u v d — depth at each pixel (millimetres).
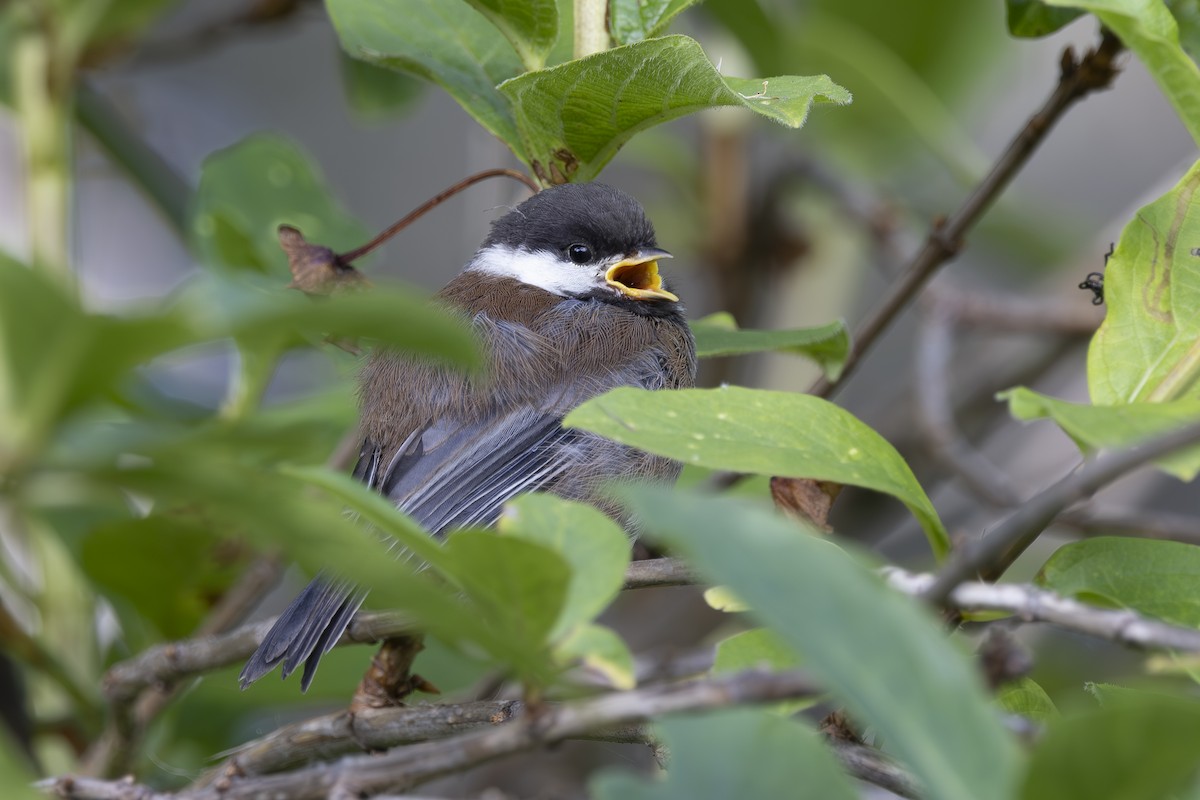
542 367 7699
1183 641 3609
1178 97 4812
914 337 13867
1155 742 2777
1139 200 11406
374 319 2578
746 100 4730
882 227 11328
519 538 3318
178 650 6168
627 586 4840
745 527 2869
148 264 13047
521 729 3541
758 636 4527
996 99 11969
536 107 5574
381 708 5566
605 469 7582
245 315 2605
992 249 12547
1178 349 4816
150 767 7266
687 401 4441
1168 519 8555
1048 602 3758
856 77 10922
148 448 2803
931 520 4391
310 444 3994
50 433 2705
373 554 2988
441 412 7504
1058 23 6379
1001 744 2904
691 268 11984
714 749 3014
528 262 8281
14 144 10555
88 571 7312
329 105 13852
